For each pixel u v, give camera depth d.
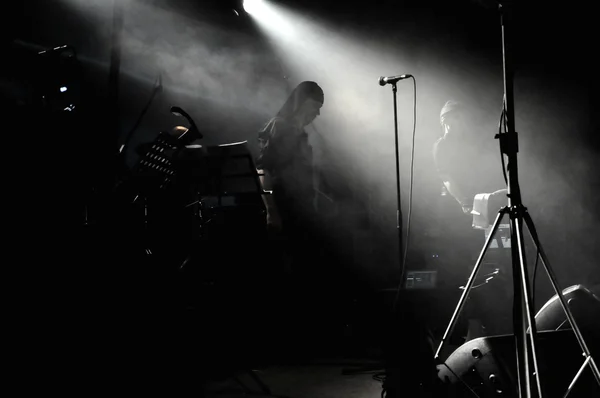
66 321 2.59
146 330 2.80
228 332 3.28
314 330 3.56
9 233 2.72
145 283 3.00
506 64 1.72
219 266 3.46
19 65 3.40
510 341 1.69
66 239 2.78
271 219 3.57
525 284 1.53
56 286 2.69
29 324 2.51
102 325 2.66
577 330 1.53
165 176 3.03
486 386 1.67
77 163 2.97
